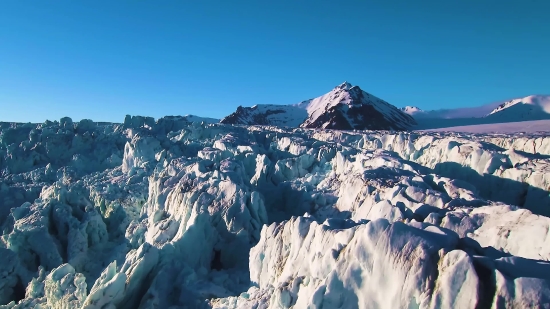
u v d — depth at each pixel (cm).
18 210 3105
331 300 1045
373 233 1031
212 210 2406
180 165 3356
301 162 3525
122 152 5062
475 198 1773
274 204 3062
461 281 853
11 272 2511
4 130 5759
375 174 2347
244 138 5547
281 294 1208
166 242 2181
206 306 1573
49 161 4991
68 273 1902
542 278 808
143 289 1861
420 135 4356
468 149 2933
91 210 3058
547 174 2344
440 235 1004
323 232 1281
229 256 2241
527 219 1293
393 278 959
